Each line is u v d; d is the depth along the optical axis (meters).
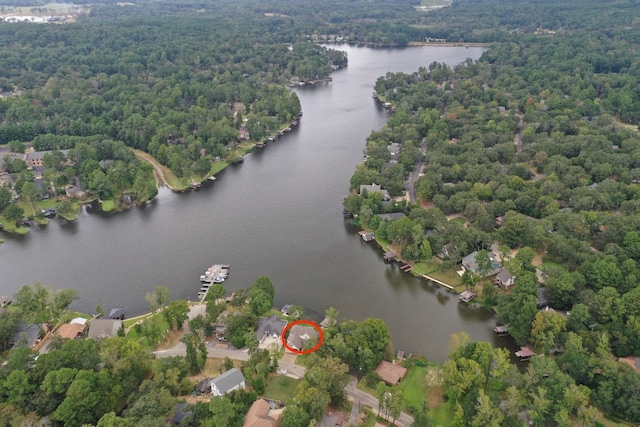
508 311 198.38
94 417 152.88
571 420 153.50
